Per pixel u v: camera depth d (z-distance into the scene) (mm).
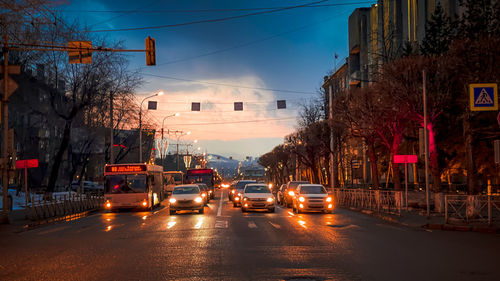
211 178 50312
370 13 56906
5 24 23672
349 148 54812
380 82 27781
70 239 15188
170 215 26188
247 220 21766
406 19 46875
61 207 26875
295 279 8180
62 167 65375
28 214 24766
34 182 51312
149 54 19156
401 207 22500
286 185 37781
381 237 14750
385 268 9227
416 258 10508
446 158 32969
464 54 23422
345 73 65188
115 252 11805
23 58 36594
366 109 30547
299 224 19516
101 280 8273
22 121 44781
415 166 40125
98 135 45125
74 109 38969
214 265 9609
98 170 76188
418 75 26125
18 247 13305
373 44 53250
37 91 39625
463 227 17531
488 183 31000
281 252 11414
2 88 21812
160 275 8641
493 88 17156
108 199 31125
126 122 46969
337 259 10336
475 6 29797
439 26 34438
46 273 9078
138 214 28438
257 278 8281
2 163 21516
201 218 23141
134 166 31531
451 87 26109
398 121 29844
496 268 9266
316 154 51188
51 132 49875
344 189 33750
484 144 30016
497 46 22672
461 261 10117
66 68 38719
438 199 23016
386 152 38875
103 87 40594
